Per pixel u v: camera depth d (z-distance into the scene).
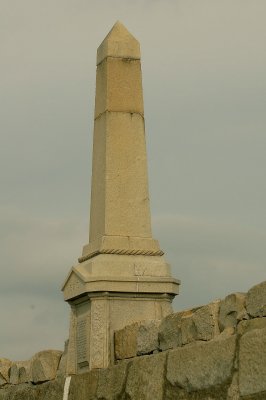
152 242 11.96
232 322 9.20
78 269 11.93
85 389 11.65
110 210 11.93
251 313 8.85
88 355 11.66
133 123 12.24
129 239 11.88
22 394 14.67
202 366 9.32
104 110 12.28
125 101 12.30
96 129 12.52
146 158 12.23
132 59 12.45
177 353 9.80
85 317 11.86
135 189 12.07
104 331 11.48
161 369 10.08
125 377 10.80
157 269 11.78
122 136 12.18
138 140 12.23
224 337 9.11
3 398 15.48
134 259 11.80
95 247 11.95
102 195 12.05
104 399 11.20
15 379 15.15
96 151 12.42
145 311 11.67
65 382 12.22
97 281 11.55
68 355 12.29
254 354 8.57
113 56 12.39
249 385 8.61
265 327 8.52
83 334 11.88
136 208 12.02
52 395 13.28
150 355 10.43
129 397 10.69
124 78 12.37
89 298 11.68
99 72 12.64
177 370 9.76
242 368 8.73
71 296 12.11
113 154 12.09
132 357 11.09
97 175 12.30
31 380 14.35
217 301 9.55
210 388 9.18
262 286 8.71
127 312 11.62
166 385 9.96
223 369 9.00
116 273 11.65
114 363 11.45
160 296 11.75
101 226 11.97
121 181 12.05
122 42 12.47
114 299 11.62
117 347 11.44
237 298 9.13
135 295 11.66
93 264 11.68
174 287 11.84
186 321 9.95
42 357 13.84
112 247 11.79
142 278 11.66
